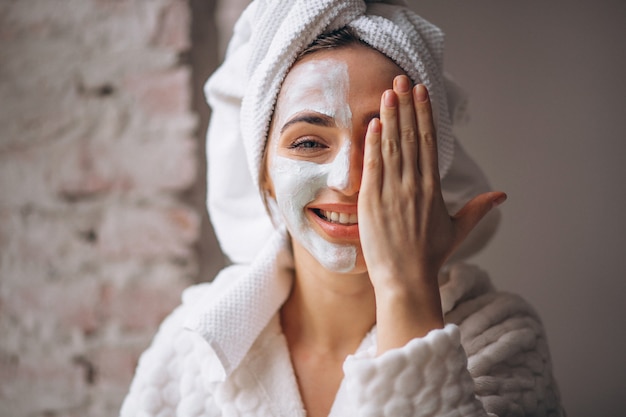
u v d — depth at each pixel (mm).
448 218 719
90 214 1112
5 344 1126
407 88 698
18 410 1119
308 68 729
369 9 780
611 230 1149
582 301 1162
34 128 1125
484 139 1179
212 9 1192
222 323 778
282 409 769
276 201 792
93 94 1114
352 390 667
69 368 1105
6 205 1131
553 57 1157
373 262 700
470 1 1171
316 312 807
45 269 1119
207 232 1135
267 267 816
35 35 1129
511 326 790
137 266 1099
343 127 716
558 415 808
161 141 1098
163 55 1100
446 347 664
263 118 765
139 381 847
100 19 1115
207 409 801
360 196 703
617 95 1139
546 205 1167
